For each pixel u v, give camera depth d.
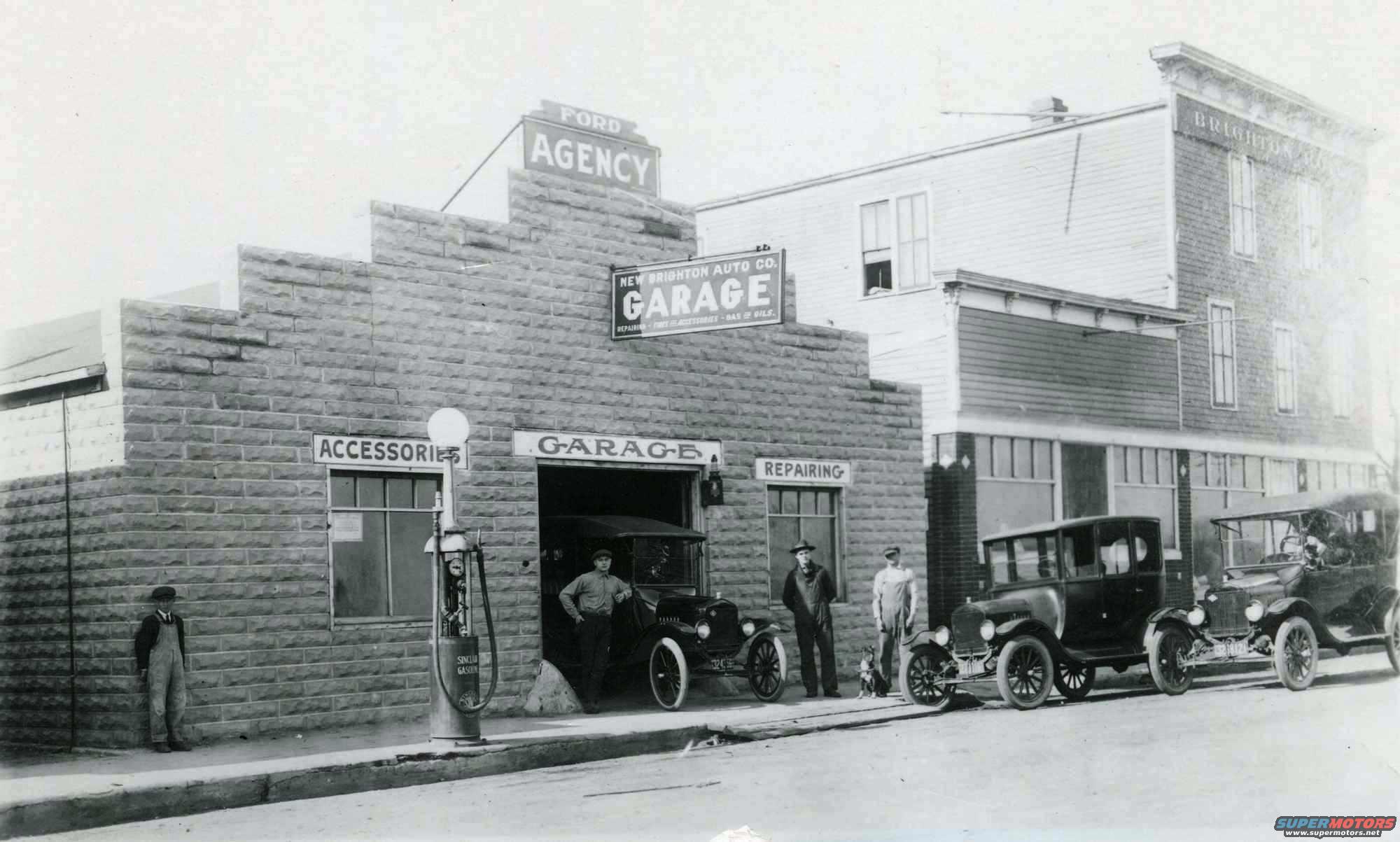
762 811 9.92
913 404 22.33
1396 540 18.69
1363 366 28.78
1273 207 28.66
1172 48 26.12
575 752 13.69
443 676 13.28
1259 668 20.81
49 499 14.40
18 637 14.59
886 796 10.33
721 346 19.55
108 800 10.73
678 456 18.80
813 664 18.16
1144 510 26.48
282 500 14.76
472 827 9.77
